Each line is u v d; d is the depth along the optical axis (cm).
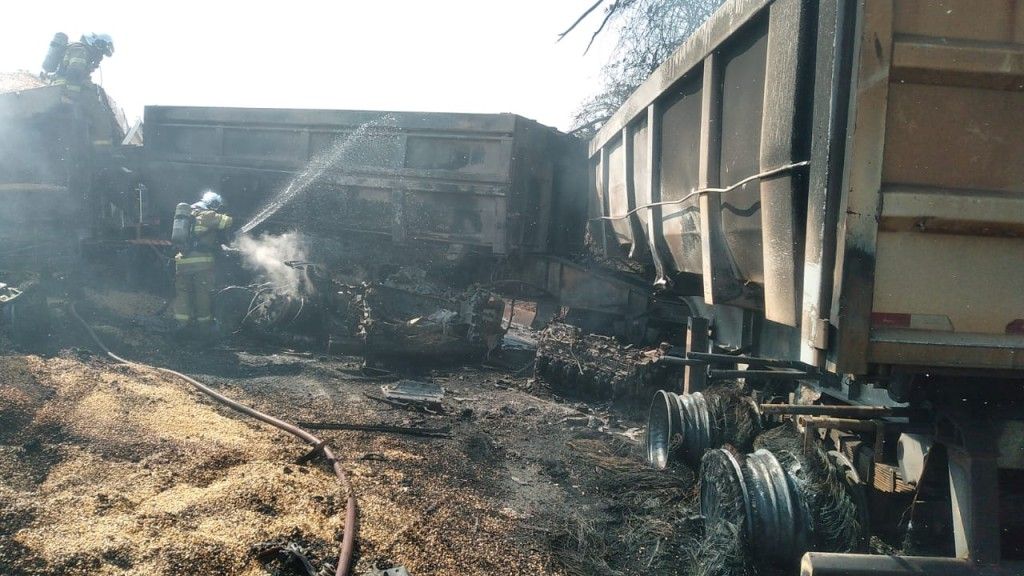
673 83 473
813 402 407
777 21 312
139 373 565
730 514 339
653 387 631
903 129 256
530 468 484
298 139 945
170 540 288
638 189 602
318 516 337
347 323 763
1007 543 296
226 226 771
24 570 254
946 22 253
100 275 900
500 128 825
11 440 381
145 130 1033
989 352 261
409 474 434
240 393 573
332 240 905
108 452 378
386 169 885
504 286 893
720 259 414
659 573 351
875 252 256
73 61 871
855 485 338
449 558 330
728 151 393
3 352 525
